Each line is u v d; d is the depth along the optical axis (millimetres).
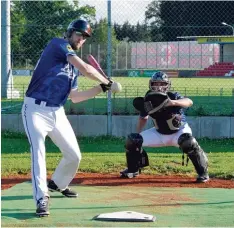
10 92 17531
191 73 32781
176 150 12258
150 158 10758
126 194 7941
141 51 33500
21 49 17375
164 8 22953
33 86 6914
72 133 7328
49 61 6848
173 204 7270
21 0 18906
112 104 14758
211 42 29328
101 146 12789
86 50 20203
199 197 7730
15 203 7301
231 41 27547
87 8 17125
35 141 6805
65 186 7641
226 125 14023
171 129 8930
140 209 6984
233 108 14703
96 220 6398
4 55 17344
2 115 14430
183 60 33500
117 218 6359
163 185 8648
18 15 18750
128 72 33031
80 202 7402
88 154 11438
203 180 8875
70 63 6836
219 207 7102
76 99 7371
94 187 8461
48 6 18438
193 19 22766
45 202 6633
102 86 7227
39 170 6730
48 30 16547
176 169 9844
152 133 9109
